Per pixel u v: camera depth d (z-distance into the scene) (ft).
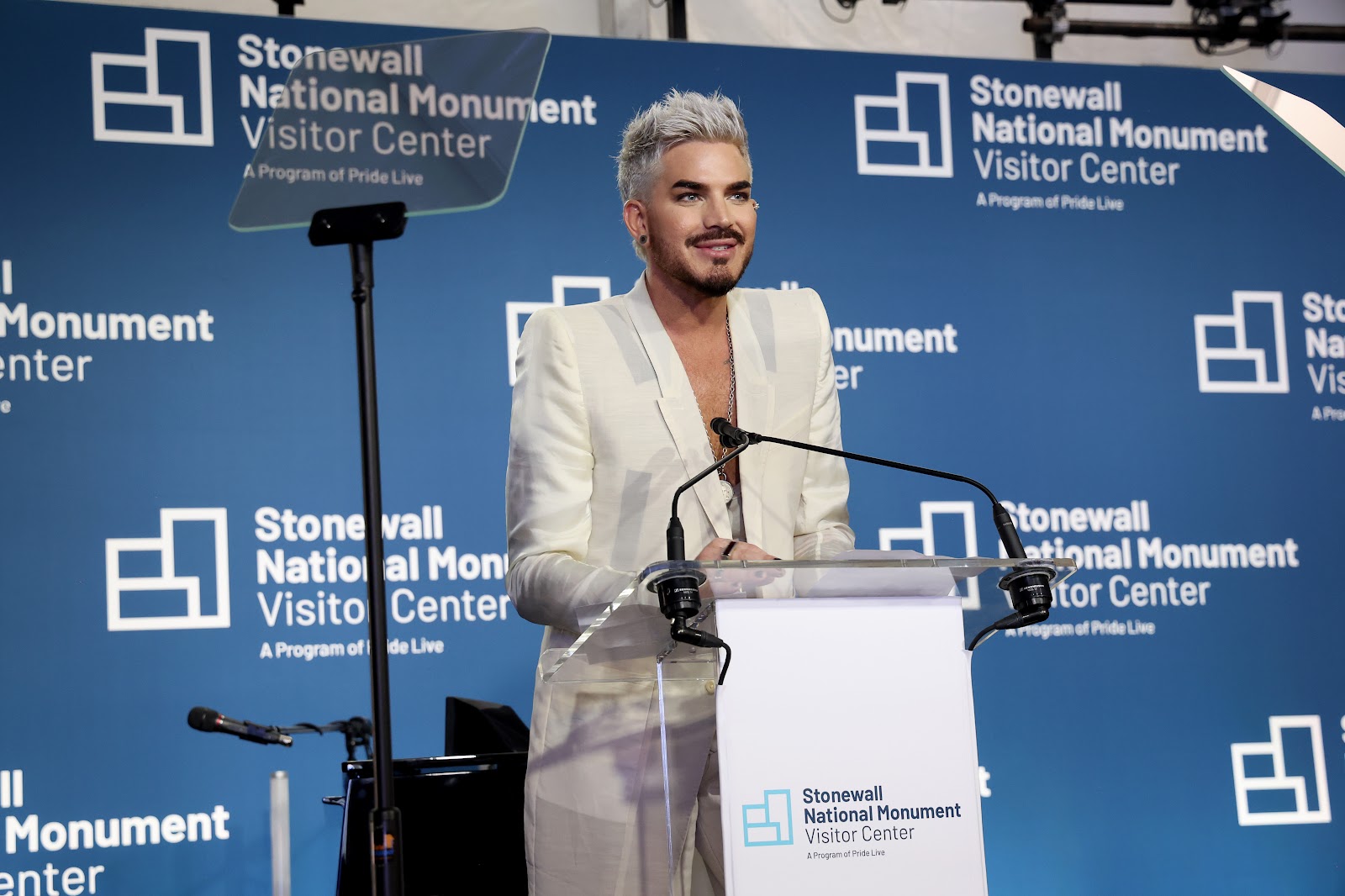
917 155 20.49
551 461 10.43
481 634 18.29
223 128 18.54
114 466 17.54
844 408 19.63
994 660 19.38
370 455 8.15
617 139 19.67
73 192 17.97
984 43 22.57
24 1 18.20
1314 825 19.71
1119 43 22.97
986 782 19.07
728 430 9.62
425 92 8.93
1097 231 20.75
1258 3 22.36
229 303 18.19
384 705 7.90
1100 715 19.48
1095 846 19.16
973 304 20.25
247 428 17.99
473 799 13.29
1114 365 20.43
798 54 20.40
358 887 12.92
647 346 10.83
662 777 9.45
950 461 19.80
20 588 17.06
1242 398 20.68
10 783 16.67
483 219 19.08
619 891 9.44
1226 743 19.71
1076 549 19.86
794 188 20.07
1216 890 19.33
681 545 8.45
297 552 17.90
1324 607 20.33
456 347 18.75
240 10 19.74
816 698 7.88
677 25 21.24
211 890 17.02
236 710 17.42
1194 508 20.25
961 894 7.88
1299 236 21.26
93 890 16.72
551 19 21.29
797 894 7.64
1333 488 20.67
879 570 7.75
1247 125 21.38
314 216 8.53
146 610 17.35
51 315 17.66
